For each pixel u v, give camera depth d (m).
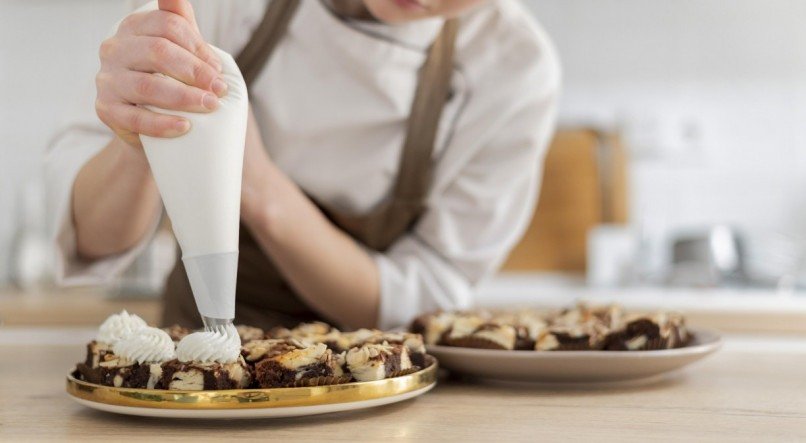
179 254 1.52
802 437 0.85
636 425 0.89
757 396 1.00
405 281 1.42
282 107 1.39
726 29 3.80
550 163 3.60
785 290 3.06
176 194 0.86
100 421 0.90
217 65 0.88
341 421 0.90
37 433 0.86
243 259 1.47
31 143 3.78
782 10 3.77
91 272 1.31
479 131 1.47
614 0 3.83
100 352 0.94
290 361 0.90
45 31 3.76
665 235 3.76
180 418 0.90
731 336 2.57
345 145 1.42
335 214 1.45
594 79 3.86
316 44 1.37
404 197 1.45
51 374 1.12
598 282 3.25
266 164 1.25
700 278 3.14
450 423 0.89
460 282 1.50
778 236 3.27
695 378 1.10
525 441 0.84
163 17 0.89
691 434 0.86
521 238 3.60
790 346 1.37
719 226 3.30
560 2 3.86
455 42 1.43
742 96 3.81
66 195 1.22
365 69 1.38
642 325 1.07
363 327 1.42
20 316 2.64
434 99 1.43
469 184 1.51
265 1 1.39
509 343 1.08
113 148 1.15
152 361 0.91
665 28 3.82
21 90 3.77
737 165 3.82
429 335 1.12
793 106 3.79
